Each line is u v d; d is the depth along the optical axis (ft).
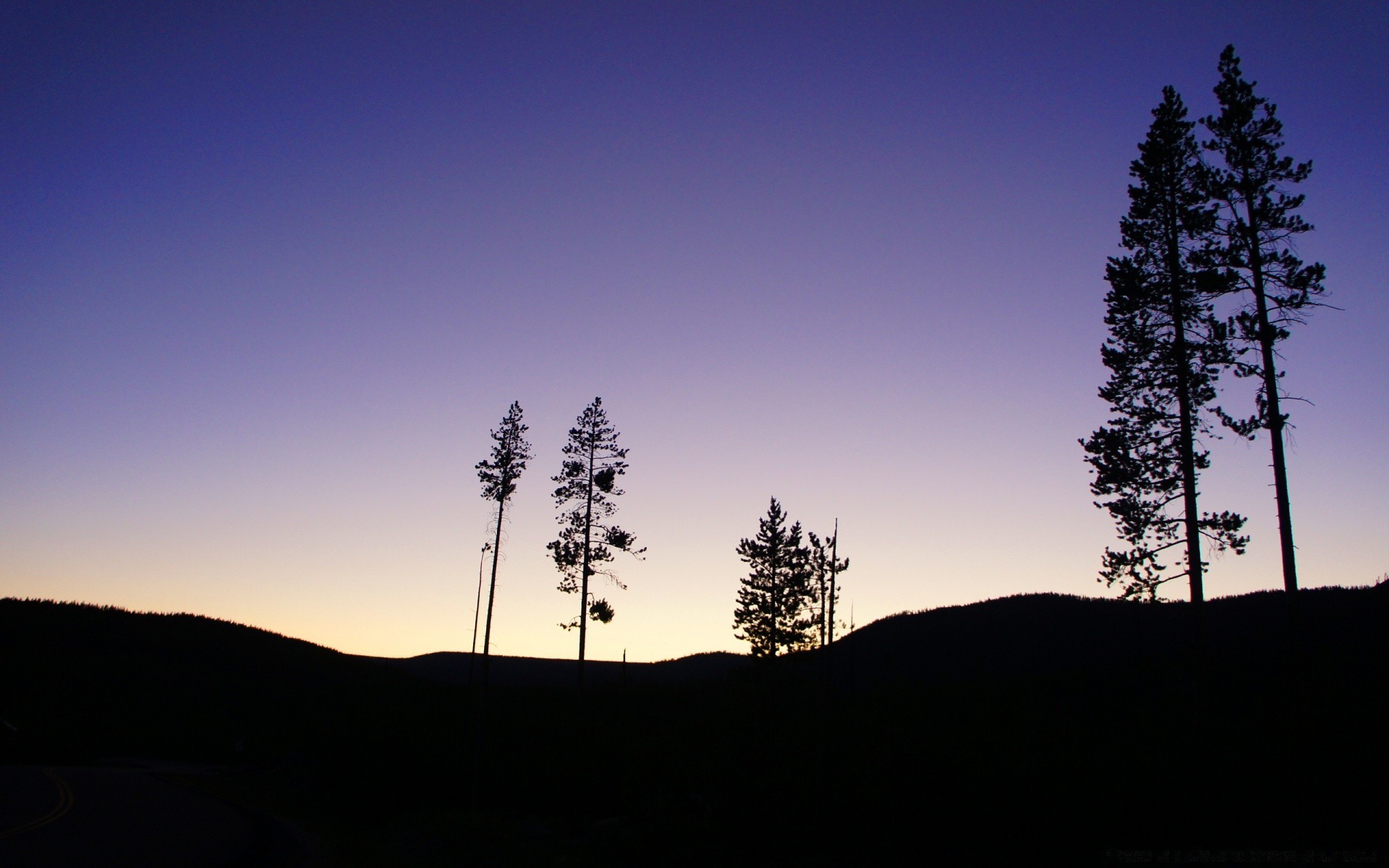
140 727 245.45
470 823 88.33
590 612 144.87
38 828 71.36
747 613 181.16
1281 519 76.69
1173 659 161.27
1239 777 54.90
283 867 64.49
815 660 165.07
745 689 145.38
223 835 76.02
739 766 75.31
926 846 54.85
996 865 50.75
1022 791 56.54
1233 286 83.05
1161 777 56.24
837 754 83.30
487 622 124.77
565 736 123.44
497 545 129.90
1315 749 58.70
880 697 125.18
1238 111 85.40
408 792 104.99
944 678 147.95
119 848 63.36
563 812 92.32
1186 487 85.20
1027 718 100.17
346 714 150.71
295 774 137.39
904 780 66.59
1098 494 90.63
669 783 82.89
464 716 144.87
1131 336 90.12
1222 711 89.76
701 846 63.67
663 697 167.63
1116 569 87.45
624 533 147.13
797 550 177.58
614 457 150.20
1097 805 53.26
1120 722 92.32
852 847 60.59
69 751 195.11
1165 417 87.92
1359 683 91.25
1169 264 89.86
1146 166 92.94
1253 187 83.97
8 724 211.61
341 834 92.63
